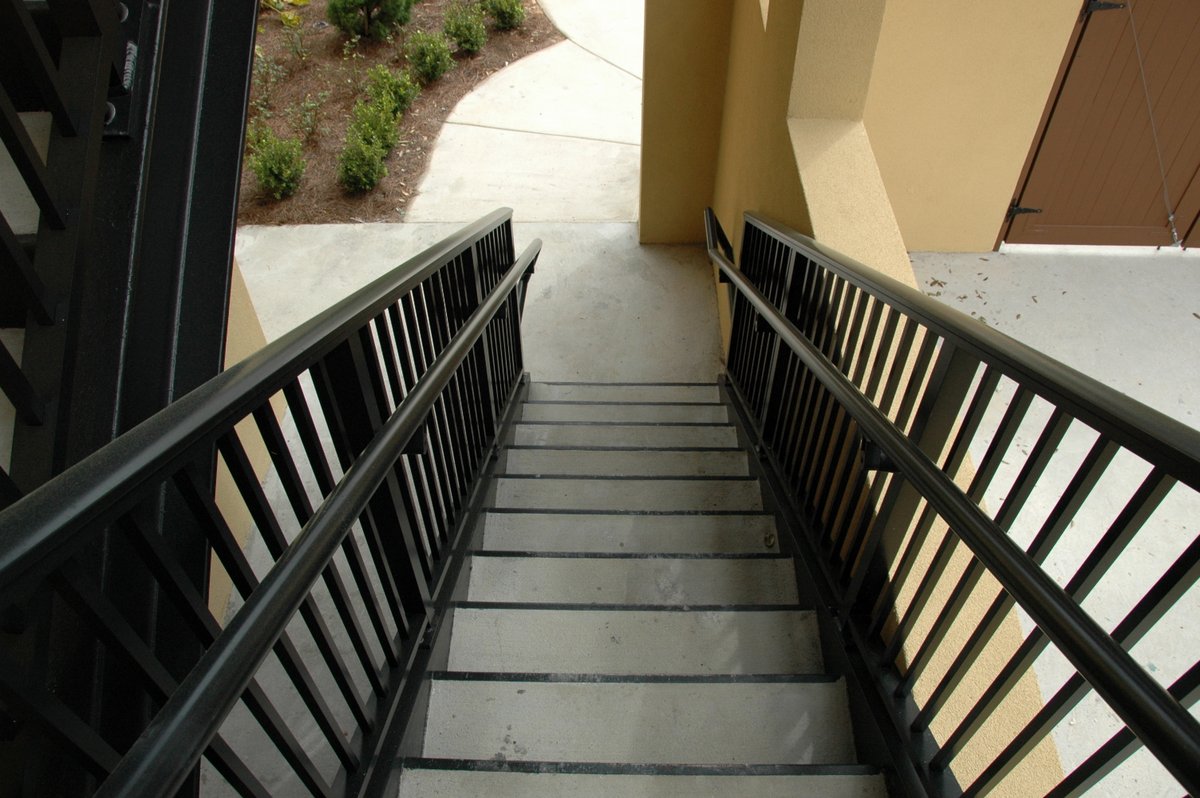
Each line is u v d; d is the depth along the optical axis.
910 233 4.17
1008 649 1.48
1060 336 3.58
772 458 2.36
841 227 2.04
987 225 4.10
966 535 0.87
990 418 3.18
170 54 1.24
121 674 0.95
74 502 0.54
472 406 2.32
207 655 0.66
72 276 0.99
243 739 1.92
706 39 3.97
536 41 7.31
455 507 2.03
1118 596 2.49
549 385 3.79
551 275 4.67
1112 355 3.46
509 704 1.52
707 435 3.15
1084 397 0.75
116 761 0.66
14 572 0.47
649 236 4.89
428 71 6.48
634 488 2.56
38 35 0.93
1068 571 2.61
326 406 1.08
